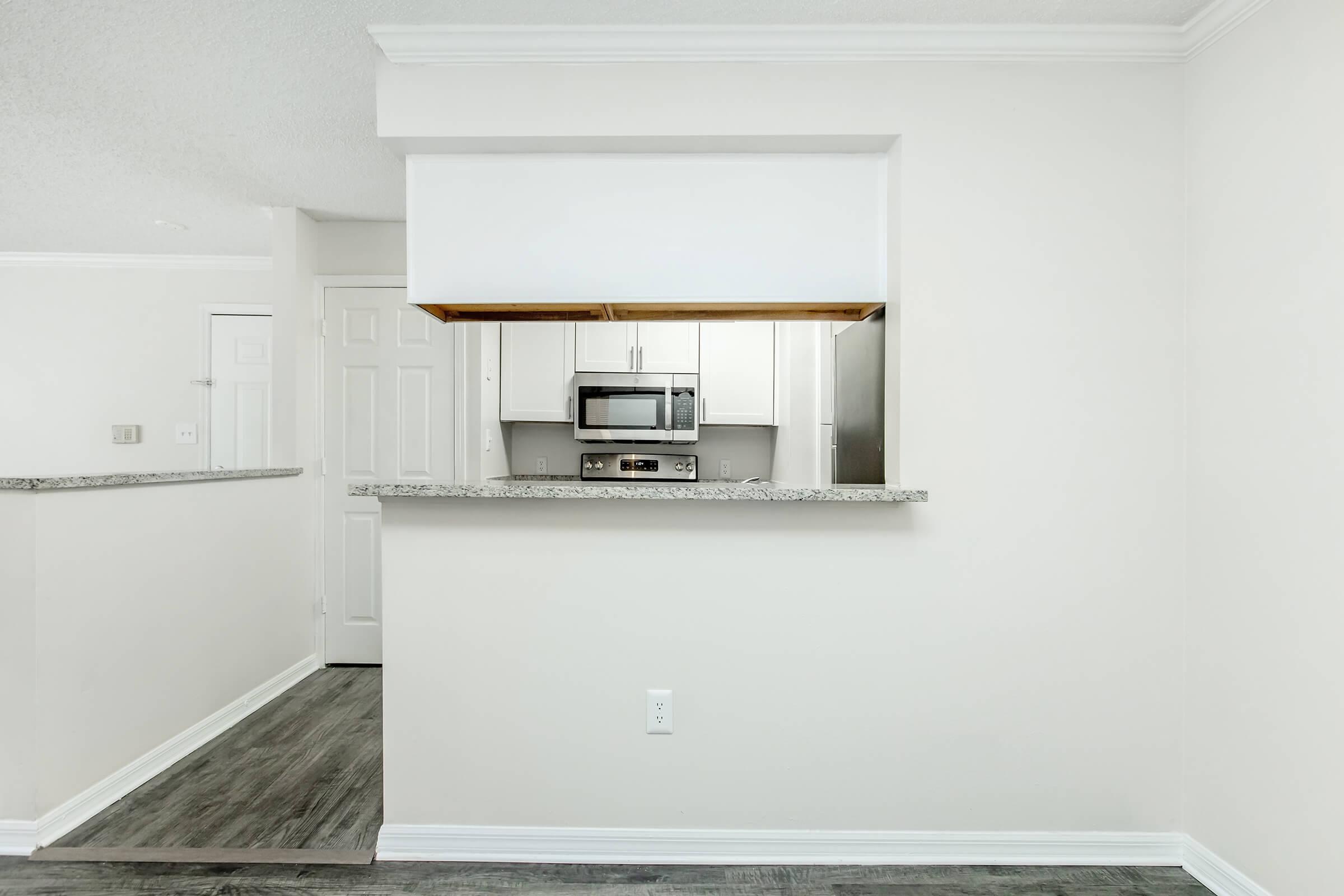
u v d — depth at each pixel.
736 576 1.83
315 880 1.73
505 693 1.82
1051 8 1.70
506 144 1.91
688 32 1.79
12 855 1.81
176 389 4.12
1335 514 1.42
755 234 1.98
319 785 2.18
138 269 4.11
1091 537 1.84
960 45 1.79
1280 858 1.54
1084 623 1.84
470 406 3.41
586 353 3.82
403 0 1.69
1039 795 1.83
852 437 2.34
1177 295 1.84
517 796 1.82
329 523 3.42
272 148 2.56
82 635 1.98
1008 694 1.83
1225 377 1.70
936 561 1.83
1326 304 1.44
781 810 1.83
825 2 1.69
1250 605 1.62
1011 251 1.84
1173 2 1.67
